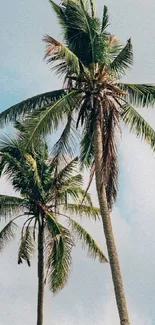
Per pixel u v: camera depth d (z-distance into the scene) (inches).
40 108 730.8
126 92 768.3
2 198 1059.9
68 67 770.8
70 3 805.2
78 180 1042.1
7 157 987.9
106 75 767.1
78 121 746.8
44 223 1045.8
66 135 767.7
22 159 1001.5
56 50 735.7
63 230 1003.3
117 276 648.4
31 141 709.3
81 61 805.9
